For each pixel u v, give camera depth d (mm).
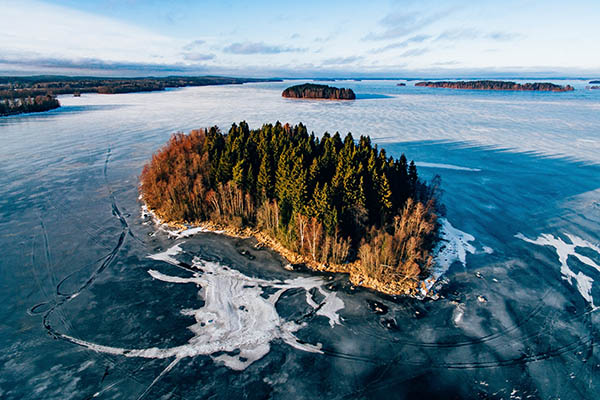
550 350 36625
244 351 35969
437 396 31625
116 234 59562
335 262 50688
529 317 41312
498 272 49688
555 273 49500
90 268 49844
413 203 56531
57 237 58438
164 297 43781
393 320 40688
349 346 36906
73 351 35625
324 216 49875
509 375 33688
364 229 52312
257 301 43312
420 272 48625
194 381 32469
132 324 39281
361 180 50938
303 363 34688
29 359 34562
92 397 30734
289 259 52219
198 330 38500
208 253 53750
